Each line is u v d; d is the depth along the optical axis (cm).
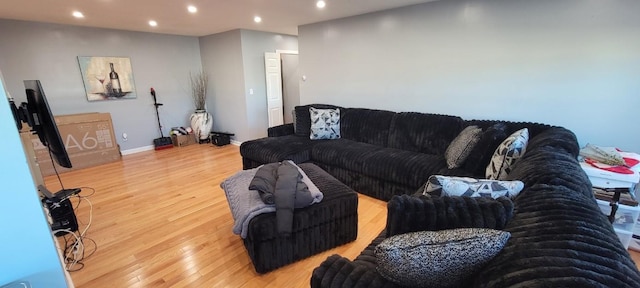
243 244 228
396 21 344
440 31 313
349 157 312
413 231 111
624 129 234
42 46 409
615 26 225
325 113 383
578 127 253
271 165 237
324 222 207
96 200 311
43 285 92
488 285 78
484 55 290
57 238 234
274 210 191
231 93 545
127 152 507
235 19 400
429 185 135
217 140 548
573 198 105
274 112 570
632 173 186
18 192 82
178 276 192
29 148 226
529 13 259
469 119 310
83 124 422
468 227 105
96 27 450
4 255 84
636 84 224
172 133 549
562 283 66
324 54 426
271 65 548
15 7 312
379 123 355
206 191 333
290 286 182
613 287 63
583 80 244
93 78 457
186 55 566
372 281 103
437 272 88
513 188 123
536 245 82
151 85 525
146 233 245
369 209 280
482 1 282
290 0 302
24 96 401
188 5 319
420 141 316
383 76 370
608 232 84
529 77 269
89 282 187
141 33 501
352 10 351
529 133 251
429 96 336
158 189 340
